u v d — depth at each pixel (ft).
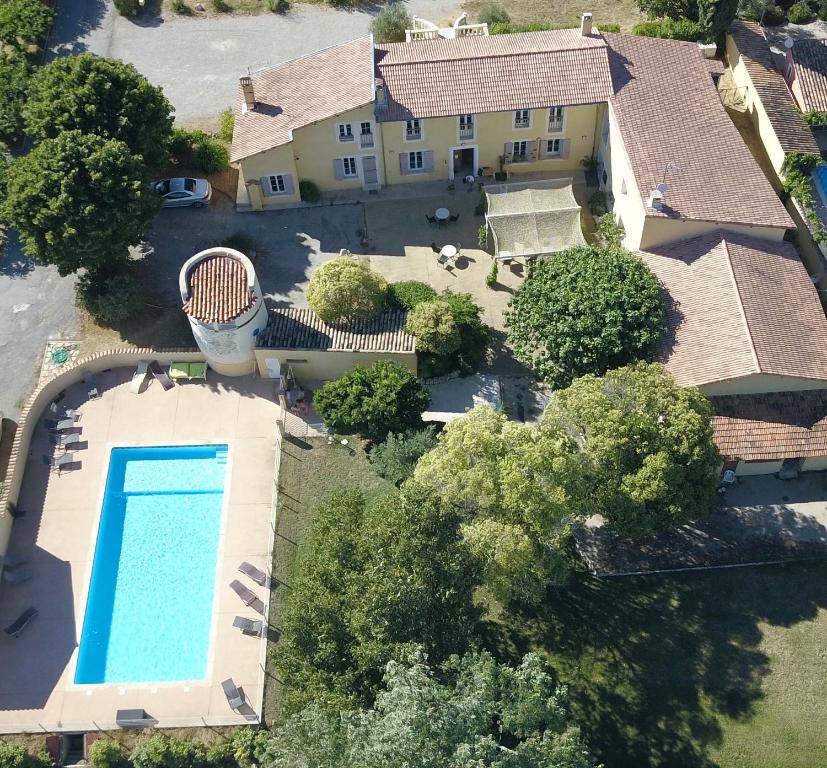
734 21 220.84
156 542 161.58
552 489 130.11
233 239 199.11
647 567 155.43
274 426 173.17
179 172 209.97
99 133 182.19
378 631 117.50
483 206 202.08
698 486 144.66
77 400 177.37
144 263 196.13
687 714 140.56
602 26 225.35
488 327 183.93
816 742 137.18
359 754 105.60
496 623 149.69
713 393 158.40
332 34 238.27
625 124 185.57
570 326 159.43
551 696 123.34
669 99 192.34
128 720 141.69
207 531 162.61
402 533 122.21
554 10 239.91
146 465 170.50
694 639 147.13
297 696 124.88
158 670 148.25
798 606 149.79
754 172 179.42
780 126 199.72
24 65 218.18
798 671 143.33
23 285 193.26
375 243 198.08
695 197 173.27
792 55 212.23
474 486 132.26
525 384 177.88
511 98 192.24
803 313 162.91
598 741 138.82
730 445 157.07
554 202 191.01
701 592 152.05
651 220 170.50
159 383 178.60
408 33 221.46
